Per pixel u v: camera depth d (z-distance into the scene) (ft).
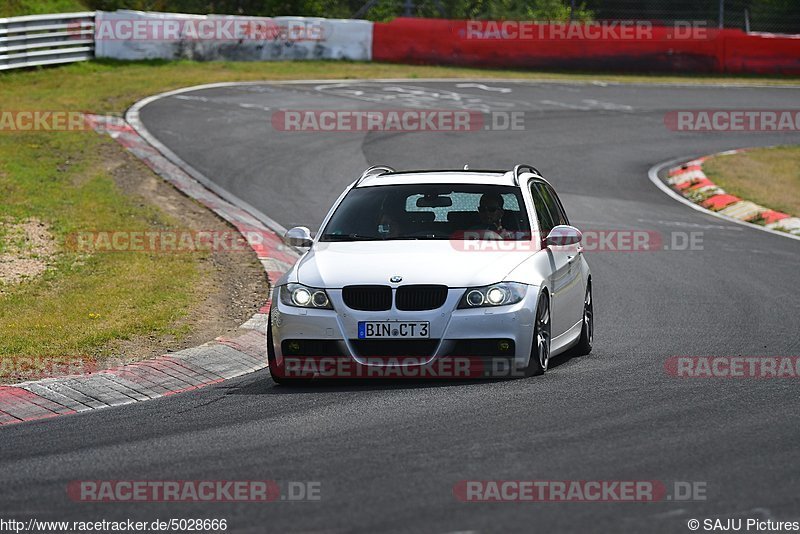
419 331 94.58
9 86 334.85
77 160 232.73
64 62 377.30
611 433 76.59
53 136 253.85
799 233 209.77
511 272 98.07
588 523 57.11
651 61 447.42
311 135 283.18
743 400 87.92
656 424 79.30
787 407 85.10
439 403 87.30
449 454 71.46
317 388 97.76
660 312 140.67
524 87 390.01
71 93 321.52
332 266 99.19
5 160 224.33
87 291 138.92
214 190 220.84
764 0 522.47
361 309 95.76
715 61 449.06
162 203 205.36
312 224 196.75
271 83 364.38
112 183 216.13
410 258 98.84
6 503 64.75
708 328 128.88
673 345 118.62
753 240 199.82
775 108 369.30
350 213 109.60
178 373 106.22
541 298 100.48
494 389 92.68
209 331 124.26
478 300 95.35
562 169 265.13
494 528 56.34
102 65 382.63
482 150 278.67
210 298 140.56
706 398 88.69
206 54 410.31
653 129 325.83
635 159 283.79
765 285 158.61
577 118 334.24
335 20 436.35
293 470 69.15
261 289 147.84
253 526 58.29
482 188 111.24
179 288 143.74
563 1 537.65
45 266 152.35
